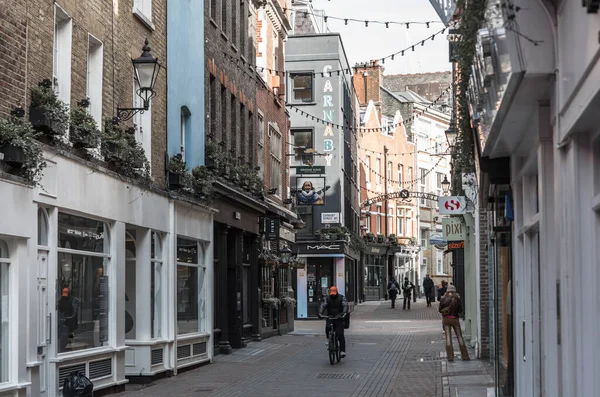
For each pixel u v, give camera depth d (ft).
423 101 312.71
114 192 61.57
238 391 62.39
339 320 84.02
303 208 191.93
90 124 55.26
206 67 88.53
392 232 272.10
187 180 77.20
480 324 80.02
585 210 23.36
